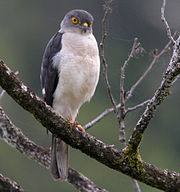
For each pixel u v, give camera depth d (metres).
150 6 18.08
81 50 8.23
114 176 16.31
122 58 15.02
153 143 18.33
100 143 6.78
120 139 7.16
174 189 6.79
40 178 16.58
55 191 16.23
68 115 8.70
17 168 16.84
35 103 6.36
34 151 7.98
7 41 21.17
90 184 7.98
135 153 6.78
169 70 6.39
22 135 7.95
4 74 6.07
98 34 16.30
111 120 17.91
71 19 8.88
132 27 17.30
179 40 6.36
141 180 6.80
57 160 8.04
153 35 17.47
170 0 18.56
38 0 21.41
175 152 18.22
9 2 21.80
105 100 18.20
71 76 8.23
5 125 7.78
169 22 18.17
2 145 17.09
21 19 21.47
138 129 6.70
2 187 7.09
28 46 21.12
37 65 20.80
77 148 6.78
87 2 18.28
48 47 8.78
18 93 6.22
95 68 8.35
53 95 8.55
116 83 14.68
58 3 20.86
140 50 7.36
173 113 17.94
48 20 21.12
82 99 8.62
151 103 6.55
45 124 6.57
